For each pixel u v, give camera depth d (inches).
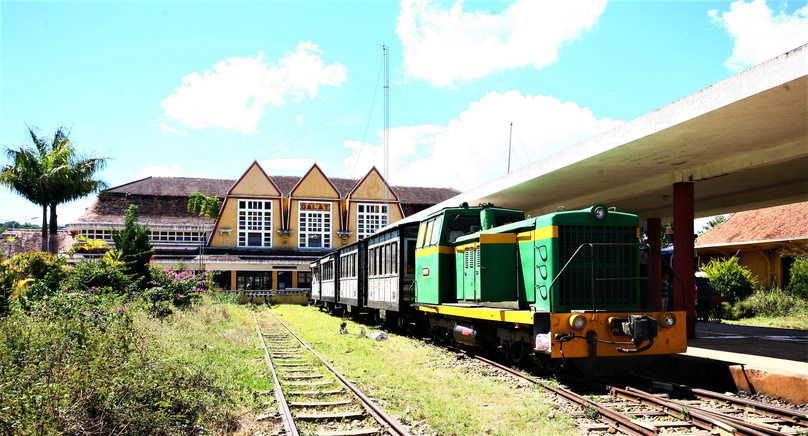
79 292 479.2
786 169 461.7
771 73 281.0
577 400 286.5
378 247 699.4
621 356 351.3
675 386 311.1
